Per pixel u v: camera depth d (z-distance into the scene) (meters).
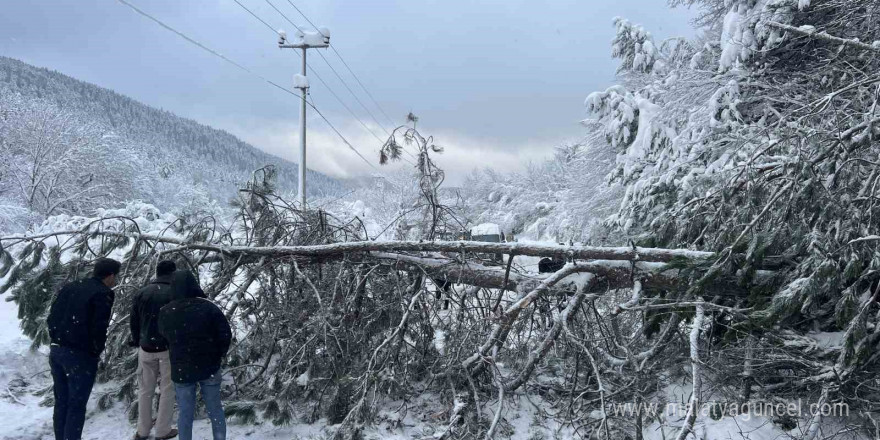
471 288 5.54
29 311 5.50
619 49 17.48
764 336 4.27
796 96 9.27
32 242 5.76
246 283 5.43
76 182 29.45
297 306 5.34
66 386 3.98
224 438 4.09
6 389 5.04
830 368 3.92
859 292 4.34
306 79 21.36
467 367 4.77
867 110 5.80
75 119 30.50
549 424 4.72
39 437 4.26
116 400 4.90
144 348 4.17
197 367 3.88
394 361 5.12
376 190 31.45
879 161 4.72
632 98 12.39
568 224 17.19
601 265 4.94
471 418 4.39
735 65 10.21
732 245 4.43
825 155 4.73
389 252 5.57
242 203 6.24
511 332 5.38
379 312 5.48
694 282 4.55
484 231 15.83
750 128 7.32
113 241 5.87
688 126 10.33
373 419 4.57
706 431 4.23
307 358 4.93
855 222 4.31
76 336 3.90
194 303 3.95
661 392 4.99
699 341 4.79
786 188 4.69
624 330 5.47
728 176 6.08
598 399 4.29
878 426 3.93
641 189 9.18
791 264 4.49
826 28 9.59
